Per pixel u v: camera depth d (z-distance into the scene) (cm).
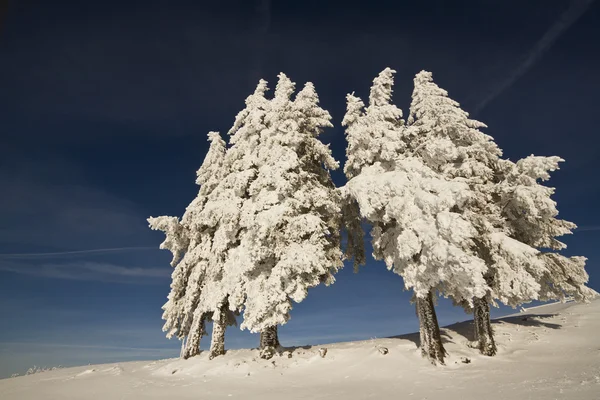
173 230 2467
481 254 1769
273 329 1967
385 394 1138
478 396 963
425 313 1616
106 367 2327
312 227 1839
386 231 1755
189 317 2391
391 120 1967
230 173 2369
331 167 2197
